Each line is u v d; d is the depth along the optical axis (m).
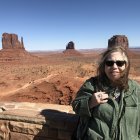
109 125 0.93
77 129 1.04
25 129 1.33
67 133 1.24
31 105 1.54
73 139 1.08
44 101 7.90
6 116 1.37
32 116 1.31
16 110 1.42
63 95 7.80
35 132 1.31
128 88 0.95
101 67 0.99
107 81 0.99
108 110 0.93
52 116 1.29
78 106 1.00
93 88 1.00
